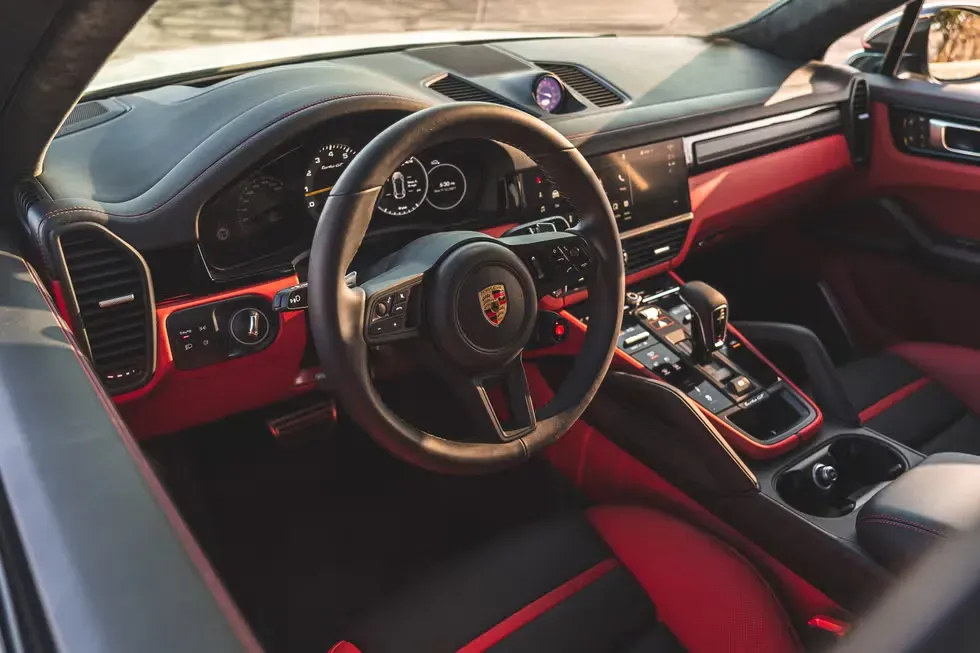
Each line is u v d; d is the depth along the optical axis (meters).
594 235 1.33
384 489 2.10
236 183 1.44
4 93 1.17
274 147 1.44
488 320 1.21
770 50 2.48
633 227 1.96
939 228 2.32
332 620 1.76
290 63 1.94
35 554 0.49
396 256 1.25
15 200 1.36
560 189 1.31
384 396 1.62
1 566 0.50
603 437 1.87
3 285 1.10
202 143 1.46
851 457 1.81
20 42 1.07
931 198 2.33
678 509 1.76
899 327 2.38
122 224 1.34
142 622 0.44
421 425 1.65
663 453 1.72
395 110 1.56
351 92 1.54
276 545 1.93
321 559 1.90
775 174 2.24
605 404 1.82
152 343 1.41
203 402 1.59
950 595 0.43
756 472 1.70
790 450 1.77
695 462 1.67
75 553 0.49
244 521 1.99
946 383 2.07
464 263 1.18
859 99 2.38
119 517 0.53
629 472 1.84
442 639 1.38
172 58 1.92
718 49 2.47
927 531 1.21
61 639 0.43
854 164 2.44
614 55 2.26
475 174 1.70
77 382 0.77
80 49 1.08
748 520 1.61
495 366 1.25
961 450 1.89
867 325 2.43
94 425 0.67
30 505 0.54
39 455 0.61
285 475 2.09
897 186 2.40
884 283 2.41
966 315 2.26
